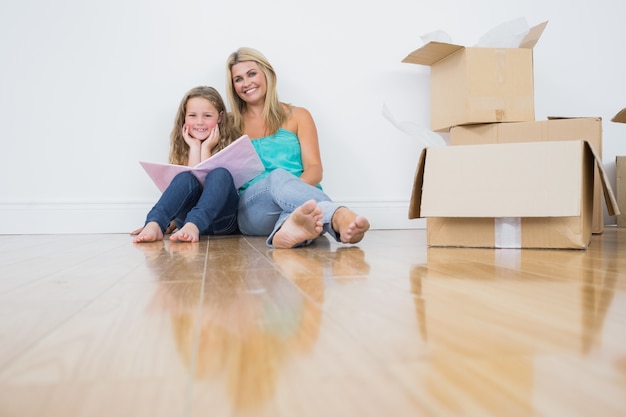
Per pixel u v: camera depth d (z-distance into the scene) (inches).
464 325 21.8
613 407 12.9
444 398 13.5
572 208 51.6
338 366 16.4
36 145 86.5
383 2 93.3
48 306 26.9
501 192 54.6
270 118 82.5
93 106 87.3
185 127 81.6
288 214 59.8
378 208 94.0
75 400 14.0
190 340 20.0
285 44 90.9
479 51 74.9
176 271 39.6
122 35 87.4
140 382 15.3
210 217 66.4
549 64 99.2
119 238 76.3
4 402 13.9
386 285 32.2
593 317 23.1
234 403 13.5
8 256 51.3
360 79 93.2
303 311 24.9
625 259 44.9
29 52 86.0
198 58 88.7
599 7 100.7
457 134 78.0
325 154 92.7
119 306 26.8
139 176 88.5
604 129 101.3
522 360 16.9
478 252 52.1
